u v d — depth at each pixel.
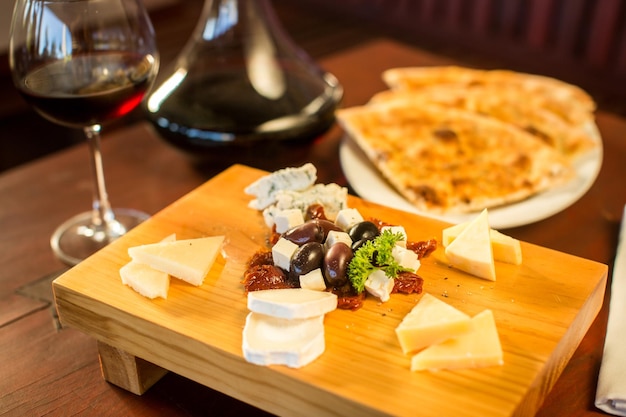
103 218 1.28
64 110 1.12
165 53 3.00
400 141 1.49
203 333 0.83
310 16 3.59
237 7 1.54
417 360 0.77
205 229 1.05
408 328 0.79
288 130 1.37
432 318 0.81
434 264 0.96
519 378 0.76
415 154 1.44
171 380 0.97
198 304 0.88
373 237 0.94
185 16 3.41
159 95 1.46
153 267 0.92
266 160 1.40
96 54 1.15
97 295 0.89
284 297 0.83
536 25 2.96
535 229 1.27
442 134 1.52
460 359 0.76
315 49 3.14
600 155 1.45
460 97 1.73
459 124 1.57
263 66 1.52
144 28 1.21
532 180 1.36
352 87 1.86
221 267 0.96
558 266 0.96
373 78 1.92
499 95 1.75
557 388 0.92
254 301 0.83
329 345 0.81
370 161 1.44
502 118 1.65
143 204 1.36
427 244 0.98
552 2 2.89
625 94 2.78
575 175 1.38
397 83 1.83
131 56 1.19
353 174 1.39
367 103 1.77
